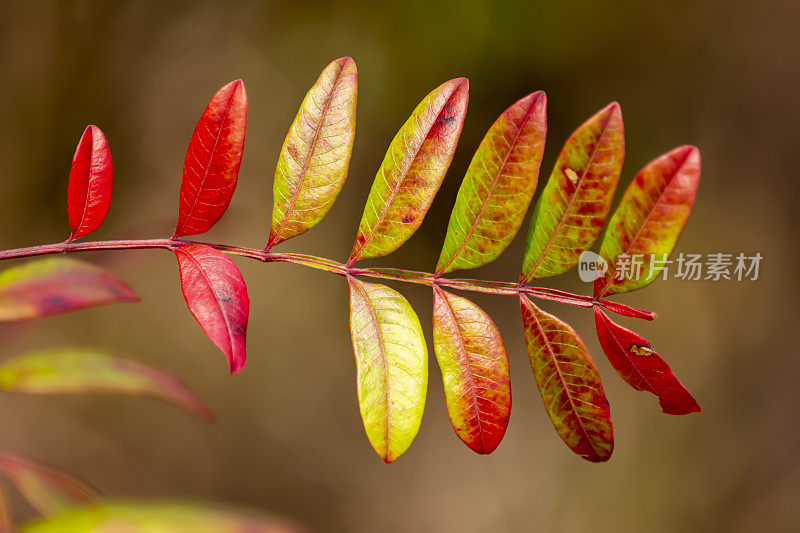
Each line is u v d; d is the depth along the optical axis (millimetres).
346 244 1129
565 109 1129
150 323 1040
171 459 1038
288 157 407
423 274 410
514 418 1138
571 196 405
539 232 407
